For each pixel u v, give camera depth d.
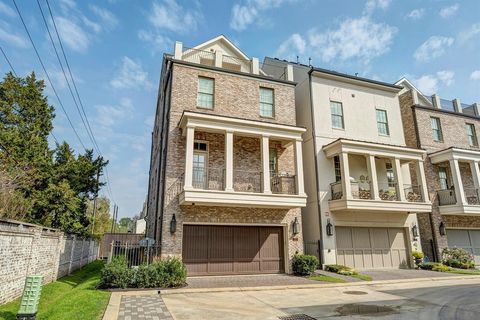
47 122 21.75
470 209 18.00
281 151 16.23
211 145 14.82
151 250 12.65
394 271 15.84
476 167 19.25
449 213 18.45
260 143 15.48
